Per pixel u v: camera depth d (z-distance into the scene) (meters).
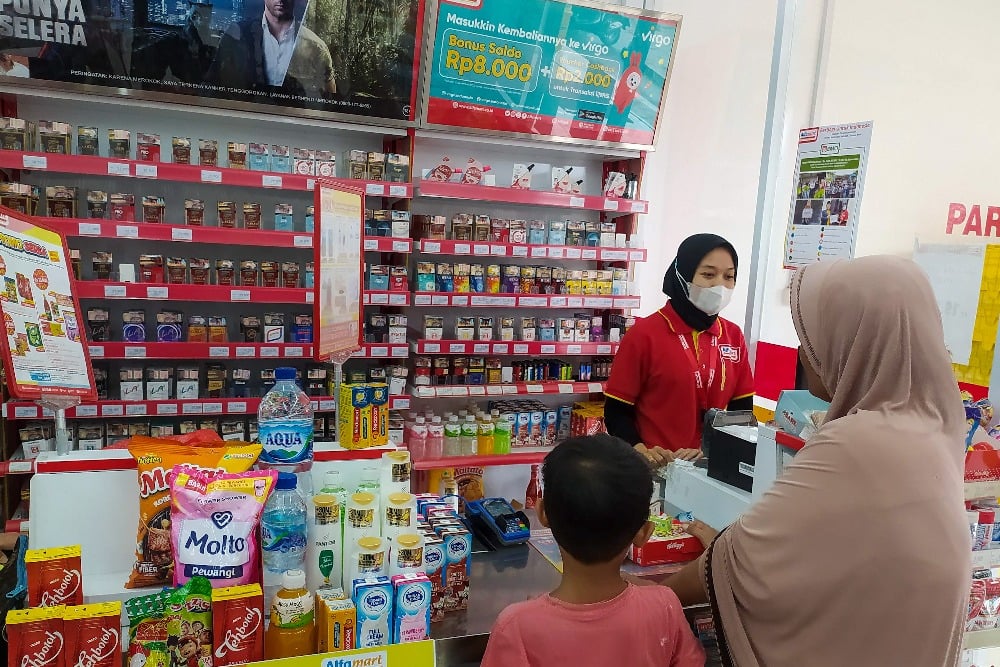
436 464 3.66
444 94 3.55
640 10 3.68
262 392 3.54
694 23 4.38
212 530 1.41
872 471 1.15
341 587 1.54
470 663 1.47
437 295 3.71
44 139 3.03
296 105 3.31
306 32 3.21
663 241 4.59
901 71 4.86
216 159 3.33
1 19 2.83
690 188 4.57
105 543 1.62
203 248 3.60
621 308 4.19
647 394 2.76
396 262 3.77
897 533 1.12
